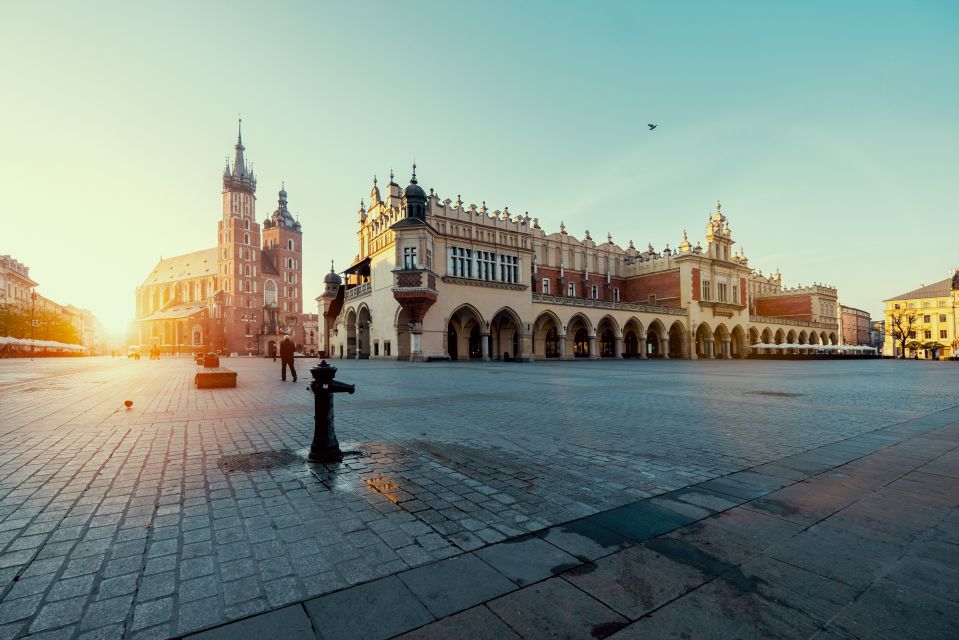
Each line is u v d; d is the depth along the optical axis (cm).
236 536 348
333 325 5841
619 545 332
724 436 720
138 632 233
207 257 11488
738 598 262
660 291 6109
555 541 339
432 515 391
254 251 10181
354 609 252
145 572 293
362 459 576
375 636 229
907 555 312
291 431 752
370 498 434
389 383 1681
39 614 247
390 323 3978
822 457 586
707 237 6378
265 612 250
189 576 288
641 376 2172
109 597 265
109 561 308
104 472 515
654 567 299
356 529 361
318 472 519
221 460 569
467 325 4359
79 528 361
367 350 4775
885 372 2744
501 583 280
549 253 5628
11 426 791
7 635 228
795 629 232
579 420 867
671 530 358
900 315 8694
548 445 656
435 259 3978
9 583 279
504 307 4294
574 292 5819
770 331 7156
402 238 3722
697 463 559
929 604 253
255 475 506
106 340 18438
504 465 550
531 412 966
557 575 290
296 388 1503
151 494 443
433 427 792
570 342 5178
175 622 241
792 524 368
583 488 464
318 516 388
